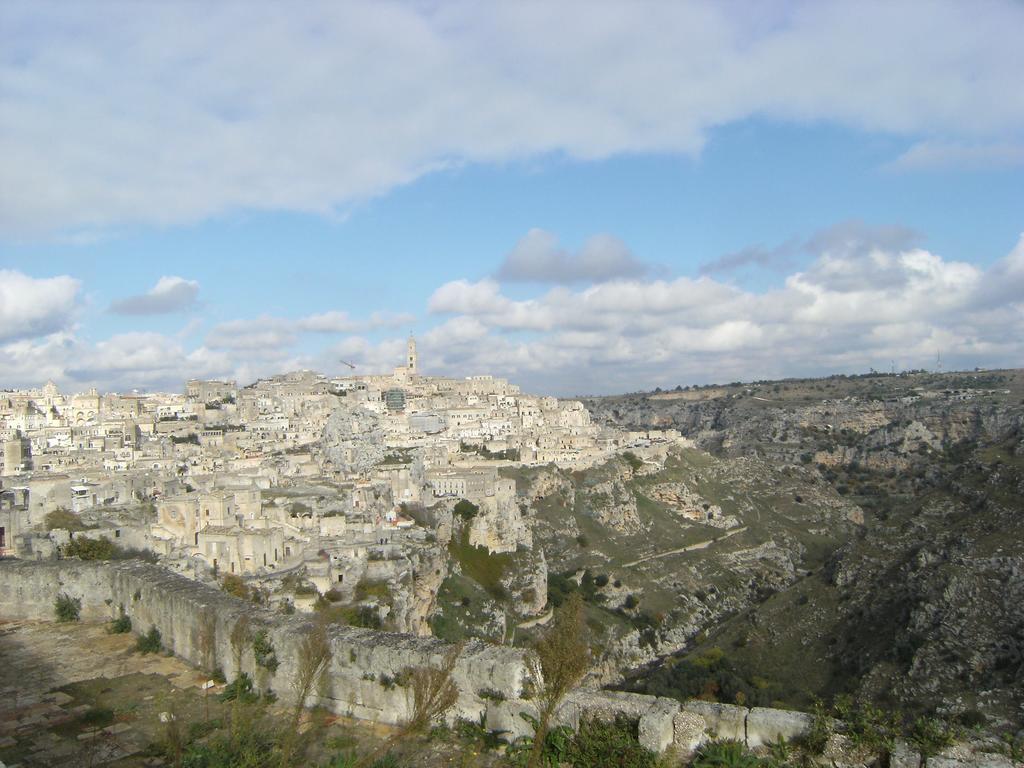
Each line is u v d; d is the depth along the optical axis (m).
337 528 103.88
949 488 156.00
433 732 20.09
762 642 129.38
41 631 29.89
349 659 21.94
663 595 183.12
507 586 143.88
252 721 21.34
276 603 70.50
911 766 16.44
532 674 19.53
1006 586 107.19
